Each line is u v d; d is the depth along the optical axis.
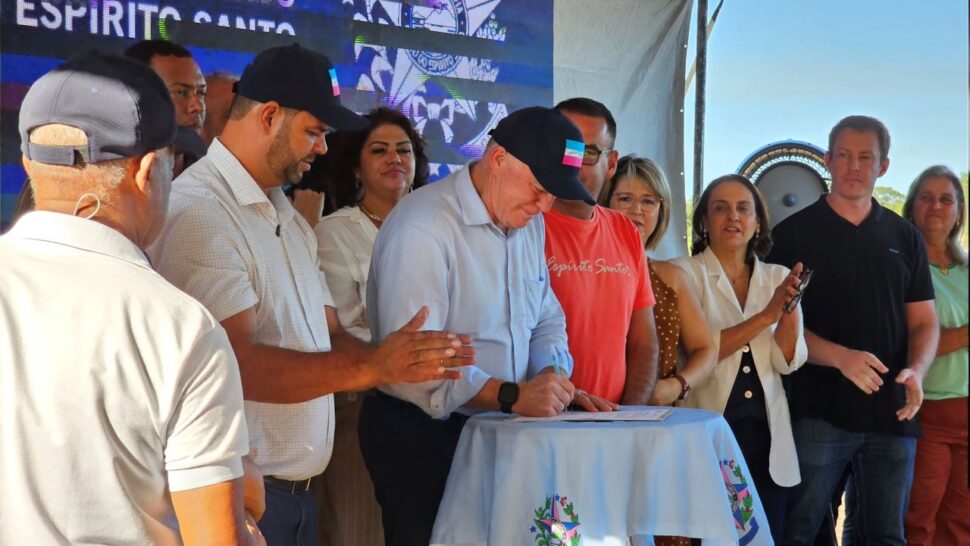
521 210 2.85
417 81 4.29
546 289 3.15
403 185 3.68
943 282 4.48
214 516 1.50
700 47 5.05
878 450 4.06
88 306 1.46
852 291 4.05
